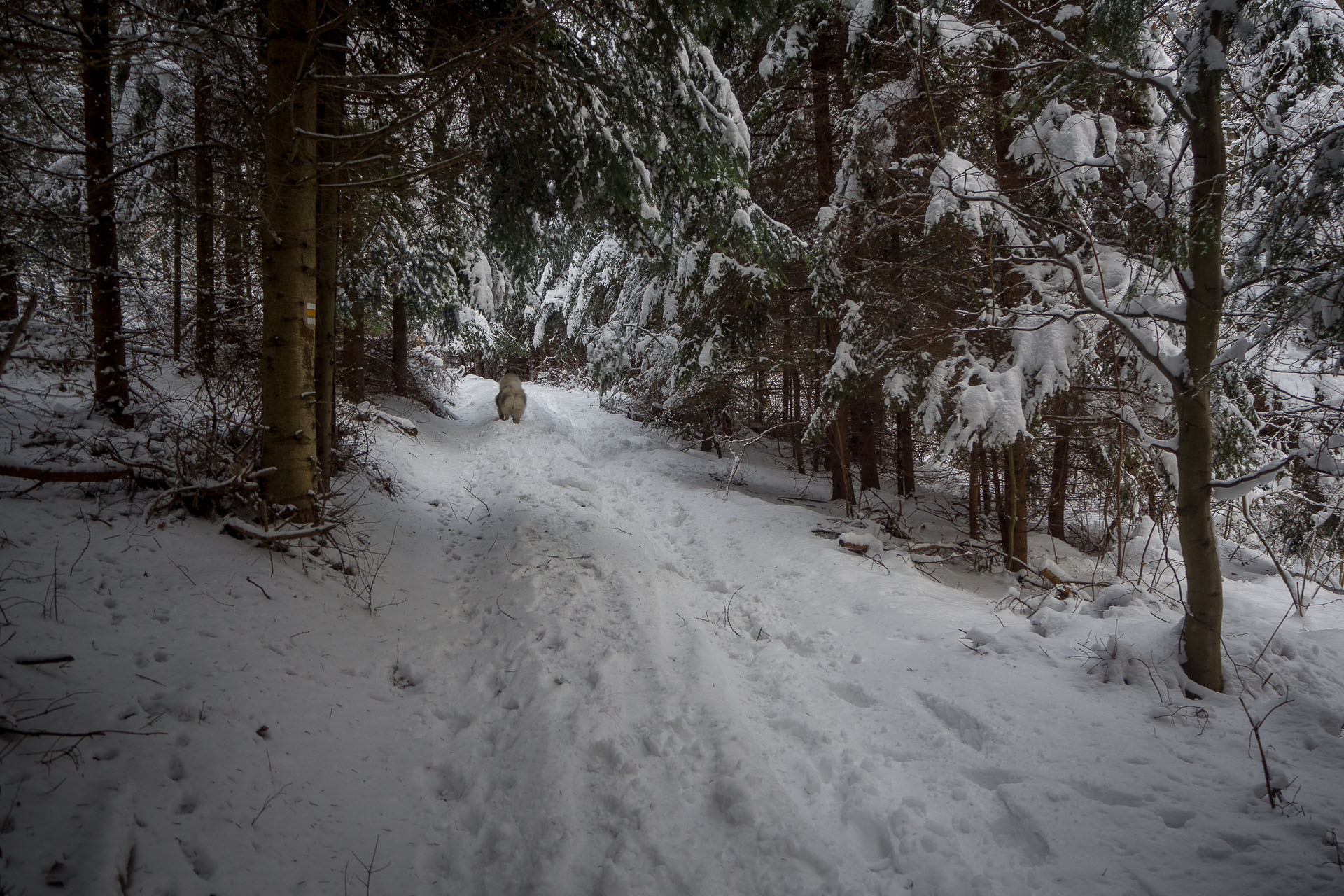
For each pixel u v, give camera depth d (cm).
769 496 1192
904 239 886
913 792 329
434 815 304
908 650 485
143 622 338
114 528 414
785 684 445
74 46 452
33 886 194
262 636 370
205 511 475
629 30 620
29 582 334
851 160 846
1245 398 621
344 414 848
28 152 636
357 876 258
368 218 729
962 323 808
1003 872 271
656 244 957
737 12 643
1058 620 480
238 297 764
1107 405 654
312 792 289
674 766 340
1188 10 441
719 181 817
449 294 1241
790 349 1149
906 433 1204
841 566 689
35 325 623
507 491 902
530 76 594
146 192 786
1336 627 486
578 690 408
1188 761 324
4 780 226
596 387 1892
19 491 423
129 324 819
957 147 816
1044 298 648
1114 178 665
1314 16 378
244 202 602
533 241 805
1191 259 379
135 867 218
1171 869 258
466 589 579
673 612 570
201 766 268
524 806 307
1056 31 511
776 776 333
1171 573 643
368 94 498
